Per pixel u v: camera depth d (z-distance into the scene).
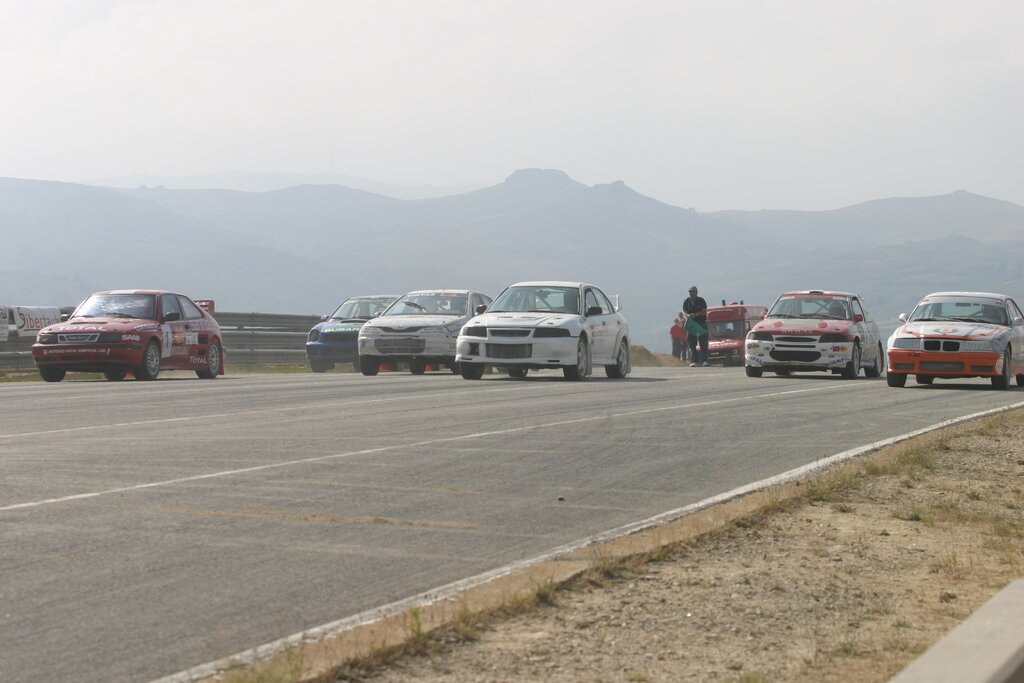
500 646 6.04
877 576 7.89
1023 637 4.15
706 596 7.16
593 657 5.92
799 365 29.98
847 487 11.30
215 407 18.97
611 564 7.64
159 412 18.02
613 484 11.31
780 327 30.25
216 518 9.19
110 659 5.70
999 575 8.02
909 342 26.05
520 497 10.48
